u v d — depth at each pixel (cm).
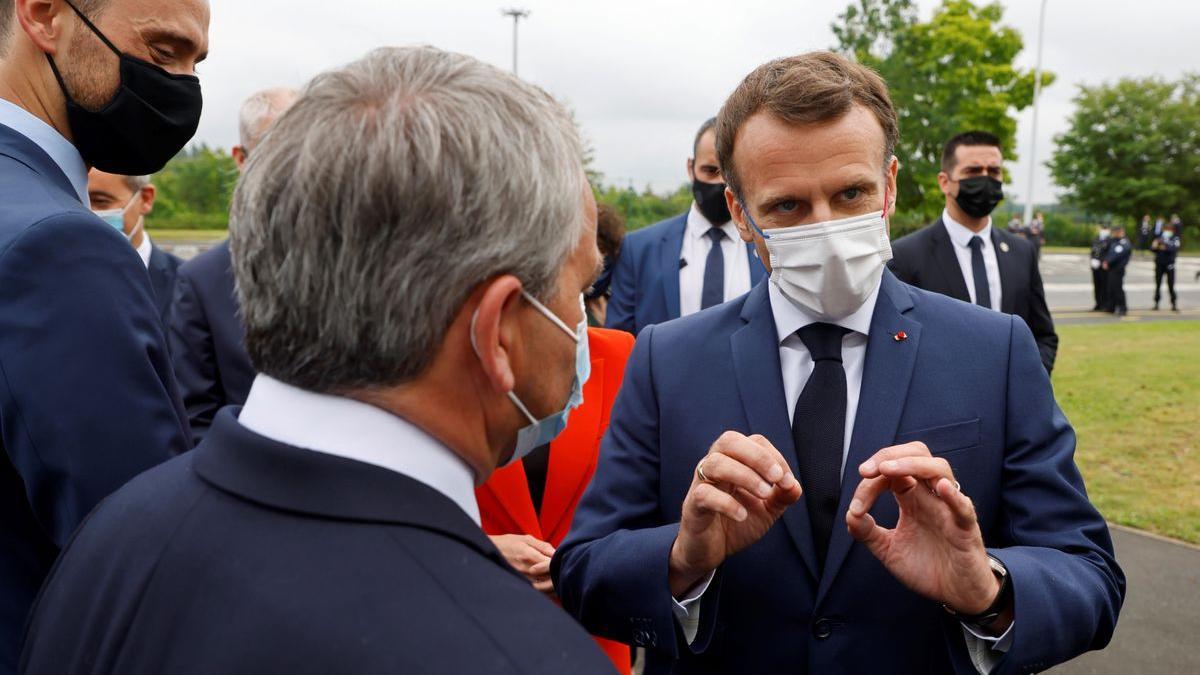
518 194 81
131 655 76
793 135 151
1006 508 153
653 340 177
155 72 149
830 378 157
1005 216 5031
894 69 3866
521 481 224
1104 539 150
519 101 85
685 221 425
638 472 168
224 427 86
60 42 143
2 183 129
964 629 139
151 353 129
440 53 88
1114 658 357
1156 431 694
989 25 3812
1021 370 157
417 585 71
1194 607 399
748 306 171
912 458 121
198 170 3559
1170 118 5566
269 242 80
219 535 78
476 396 86
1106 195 5656
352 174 76
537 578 205
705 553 137
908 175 3841
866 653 146
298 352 80
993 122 3797
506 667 67
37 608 89
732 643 153
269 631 70
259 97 298
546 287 87
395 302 77
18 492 126
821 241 150
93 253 124
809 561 148
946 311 164
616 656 222
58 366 117
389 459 81
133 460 121
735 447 128
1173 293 1878
